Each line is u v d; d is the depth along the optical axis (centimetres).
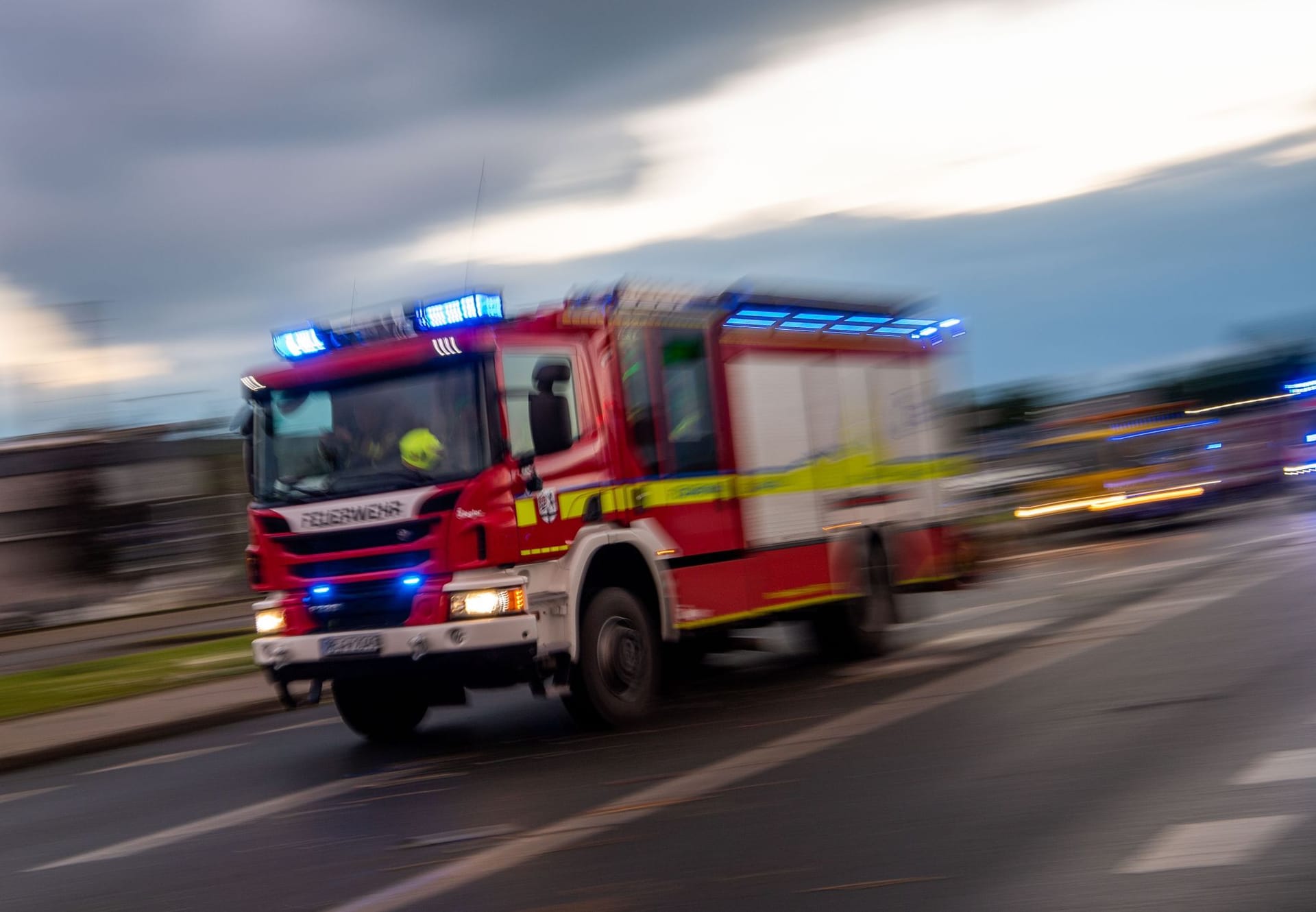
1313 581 1559
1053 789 689
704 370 1201
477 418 985
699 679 1331
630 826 698
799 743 896
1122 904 499
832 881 561
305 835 771
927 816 657
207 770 1092
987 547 1652
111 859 765
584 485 1047
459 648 975
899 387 1505
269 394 1063
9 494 2841
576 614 1018
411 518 989
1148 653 1138
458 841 707
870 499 1422
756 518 1237
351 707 1129
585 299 1087
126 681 1827
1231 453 3222
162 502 2983
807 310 1357
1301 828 577
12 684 1919
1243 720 823
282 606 1046
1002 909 505
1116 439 3033
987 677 1112
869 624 1378
